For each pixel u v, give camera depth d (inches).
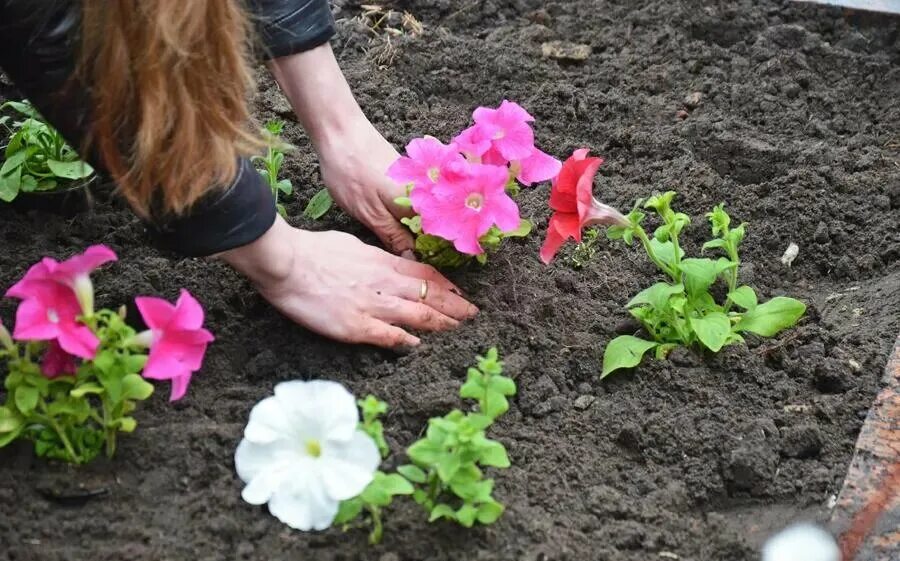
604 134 67.3
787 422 53.9
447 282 56.5
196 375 54.1
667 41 72.3
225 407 52.9
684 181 64.2
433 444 46.8
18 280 57.1
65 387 48.6
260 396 53.3
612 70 70.7
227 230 51.3
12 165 60.4
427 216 54.2
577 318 57.3
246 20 49.7
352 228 59.9
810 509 51.2
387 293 55.1
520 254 59.6
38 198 61.3
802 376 55.9
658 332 56.6
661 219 62.5
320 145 58.0
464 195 54.1
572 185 53.4
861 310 59.0
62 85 48.5
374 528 48.2
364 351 54.8
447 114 67.7
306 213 60.4
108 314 48.9
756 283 60.3
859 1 72.9
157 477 49.8
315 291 54.3
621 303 58.4
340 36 72.1
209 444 50.8
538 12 74.1
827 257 61.9
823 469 52.3
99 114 48.3
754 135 66.9
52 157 61.3
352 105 58.1
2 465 49.3
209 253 51.8
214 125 48.8
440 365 54.2
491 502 47.6
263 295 54.9
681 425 53.3
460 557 47.7
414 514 48.8
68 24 47.4
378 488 46.5
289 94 57.7
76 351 46.5
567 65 71.6
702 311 56.2
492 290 57.3
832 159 65.3
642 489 51.8
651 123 67.9
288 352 55.1
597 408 54.1
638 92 69.8
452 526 48.4
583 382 55.2
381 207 57.4
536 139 66.8
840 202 63.7
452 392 52.9
